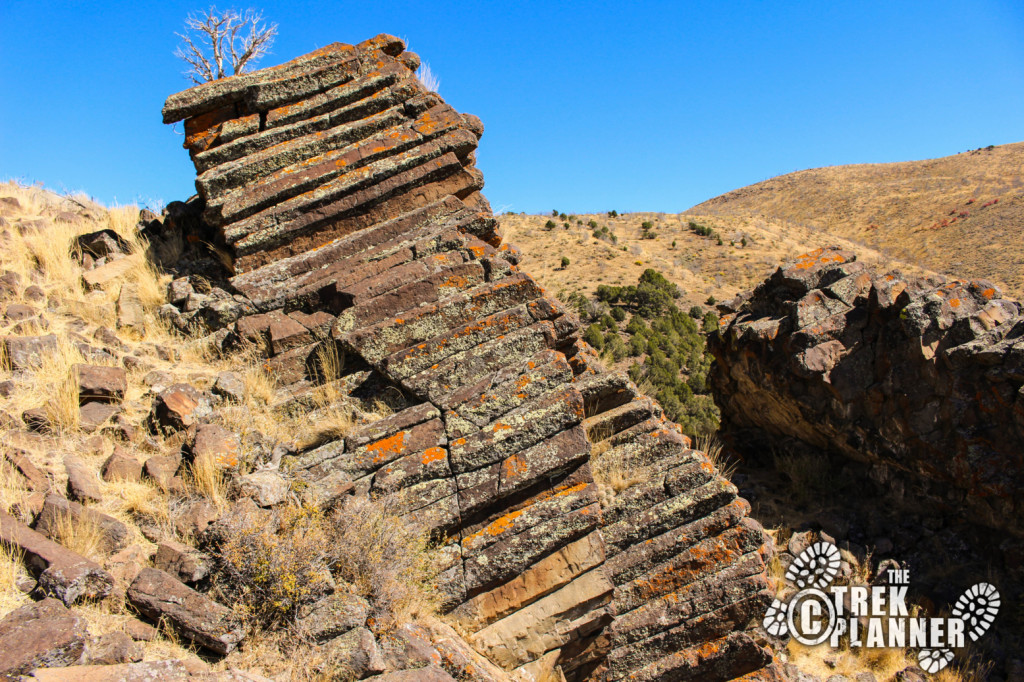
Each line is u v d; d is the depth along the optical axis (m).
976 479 8.88
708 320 39.69
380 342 6.20
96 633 3.78
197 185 7.46
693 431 14.39
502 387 5.84
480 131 8.16
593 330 31.86
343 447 5.69
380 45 8.34
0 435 4.95
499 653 5.29
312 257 7.16
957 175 92.19
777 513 10.52
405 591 4.83
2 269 7.21
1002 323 9.13
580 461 5.66
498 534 5.43
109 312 6.92
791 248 59.03
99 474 4.95
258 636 4.18
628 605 5.76
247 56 16.84
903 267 58.56
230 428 5.62
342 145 7.68
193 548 4.51
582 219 65.56
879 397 9.92
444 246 6.96
